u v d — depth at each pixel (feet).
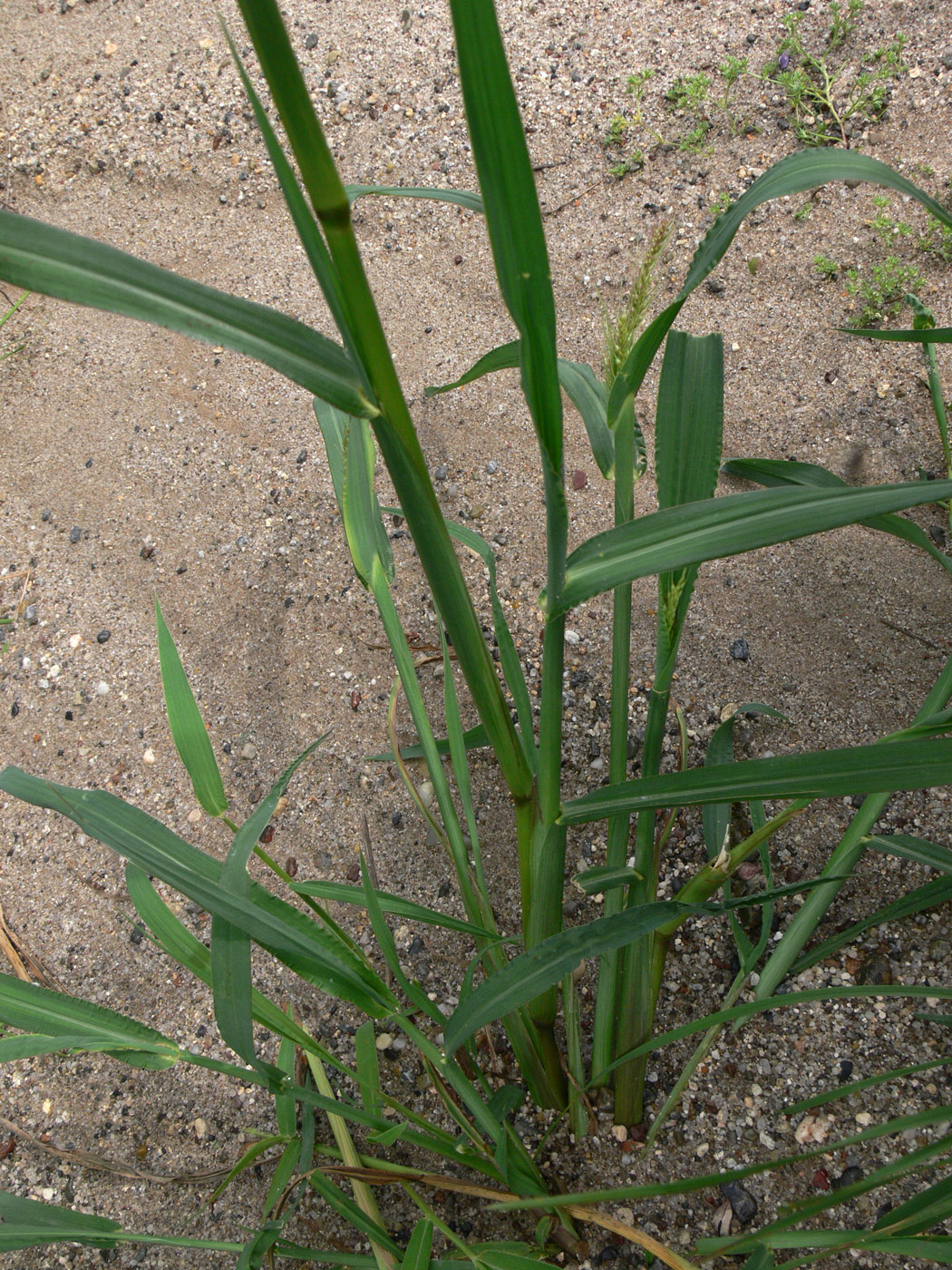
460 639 1.13
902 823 1.72
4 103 2.88
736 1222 1.50
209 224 2.68
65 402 2.54
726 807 1.63
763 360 2.22
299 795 1.97
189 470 2.38
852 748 1.07
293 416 2.40
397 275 2.52
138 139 2.77
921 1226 1.15
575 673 1.98
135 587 2.25
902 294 2.16
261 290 2.56
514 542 2.15
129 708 2.12
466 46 0.79
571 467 2.22
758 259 2.30
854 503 0.96
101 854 1.98
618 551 1.04
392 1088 1.70
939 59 2.30
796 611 1.96
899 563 1.97
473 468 2.25
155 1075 1.77
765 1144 1.55
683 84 2.44
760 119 2.39
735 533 0.99
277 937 1.12
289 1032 1.31
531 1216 1.56
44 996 1.23
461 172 2.54
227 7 2.81
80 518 2.36
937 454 2.03
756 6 2.47
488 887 1.85
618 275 2.37
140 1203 1.68
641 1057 1.54
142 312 0.84
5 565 2.32
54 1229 1.27
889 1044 1.58
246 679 2.11
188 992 1.84
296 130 0.79
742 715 1.88
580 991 1.70
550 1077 1.56
